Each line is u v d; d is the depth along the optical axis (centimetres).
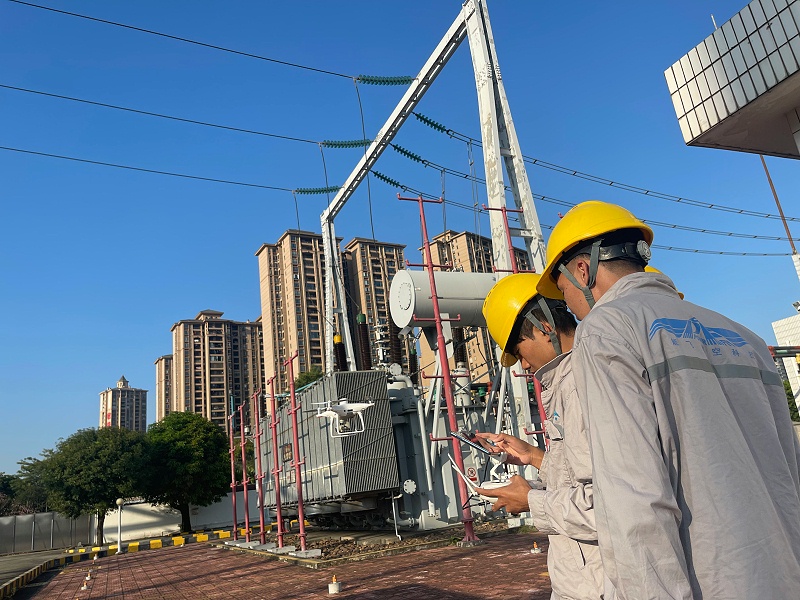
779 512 153
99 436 4025
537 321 288
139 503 4325
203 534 3344
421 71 1861
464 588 858
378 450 1611
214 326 13475
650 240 225
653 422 154
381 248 10625
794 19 769
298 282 11131
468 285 1709
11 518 3978
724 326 182
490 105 1582
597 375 164
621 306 177
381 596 878
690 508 149
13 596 1525
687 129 937
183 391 12962
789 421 182
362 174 2291
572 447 206
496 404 1873
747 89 834
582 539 195
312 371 6203
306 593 991
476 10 1653
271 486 2405
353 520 2109
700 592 142
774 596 138
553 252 231
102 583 1650
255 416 2511
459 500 1722
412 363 2089
